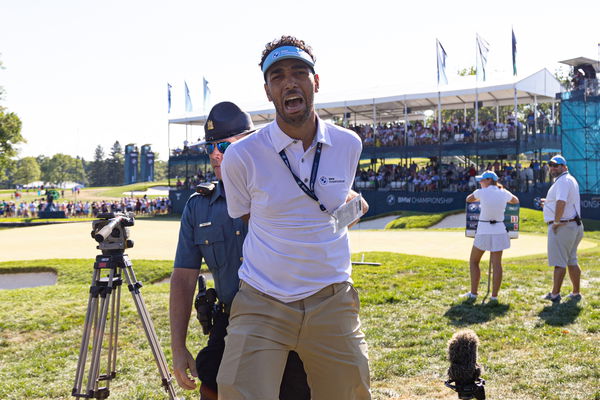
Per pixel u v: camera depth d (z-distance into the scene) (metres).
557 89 37.38
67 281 11.65
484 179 7.80
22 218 50.00
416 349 5.83
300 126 2.37
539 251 15.45
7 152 63.22
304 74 2.34
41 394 5.00
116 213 3.61
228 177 2.46
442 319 7.02
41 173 171.38
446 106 42.75
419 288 8.86
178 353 2.84
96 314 3.58
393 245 16.81
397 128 38.78
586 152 30.53
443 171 37.22
